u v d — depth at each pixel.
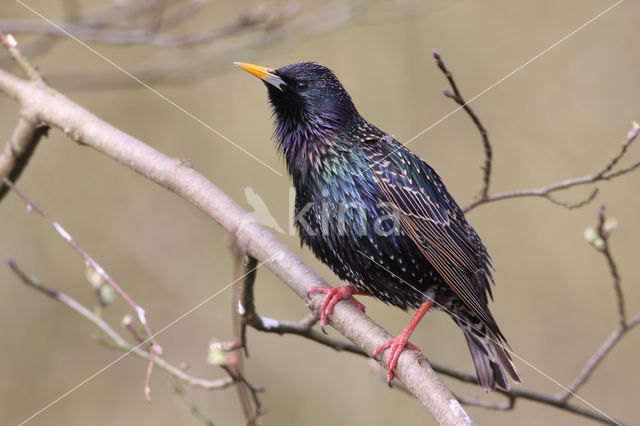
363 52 14.18
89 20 10.90
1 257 12.87
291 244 7.81
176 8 13.43
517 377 7.19
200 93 14.05
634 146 14.30
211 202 6.56
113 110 13.81
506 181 14.13
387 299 7.53
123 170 13.67
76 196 13.46
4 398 12.47
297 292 6.60
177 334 12.91
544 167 14.23
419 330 12.69
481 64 14.48
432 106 13.96
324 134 7.28
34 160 13.39
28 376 12.60
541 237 14.05
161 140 13.80
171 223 13.59
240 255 6.48
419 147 13.84
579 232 14.02
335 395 12.72
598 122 14.55
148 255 13.37
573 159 14.25
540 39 14.89
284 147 7.51
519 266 13.98
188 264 13.38
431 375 5.86
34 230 13.20
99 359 12.83
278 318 12.86
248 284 6.51
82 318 12.97
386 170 7.30
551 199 7.39
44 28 9.74
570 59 14.97
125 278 13.21
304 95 7.34
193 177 6.70
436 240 7.42
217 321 13.12
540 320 13.77
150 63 11.75
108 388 12.70
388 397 12.75
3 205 13.13
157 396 12.62
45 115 7.30
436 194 7.61
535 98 14.58
